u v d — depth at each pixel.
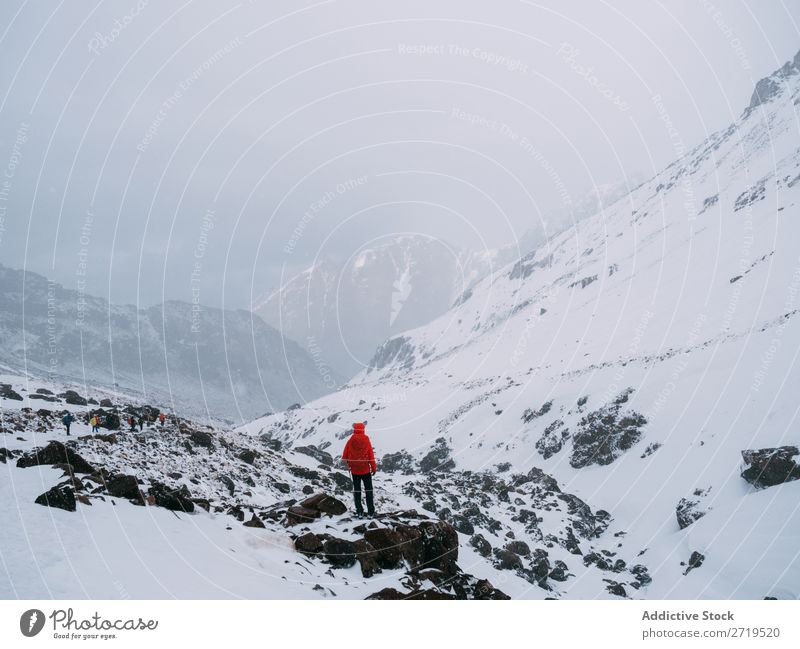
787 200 112.62
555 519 34.91
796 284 69.75
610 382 72.50
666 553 29.91
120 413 25.09
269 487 18.38
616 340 98.00
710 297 88.62
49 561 7.25
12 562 7.04
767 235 100.25
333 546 10.16
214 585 7.78
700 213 160.50
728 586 22.98
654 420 55.47
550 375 94.75
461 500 29.28
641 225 197.88
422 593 9.51
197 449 20.47
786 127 165.75
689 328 79.44
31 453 11.45
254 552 9.55
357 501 11.92
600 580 24.02
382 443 98.75
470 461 72.81
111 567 7.48
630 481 46.75
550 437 65.38
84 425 21.14
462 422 88.31
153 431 21.81
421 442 89.75
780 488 30.45
